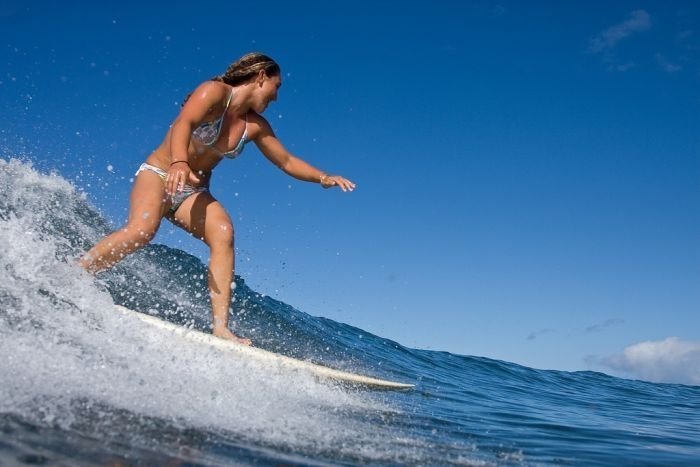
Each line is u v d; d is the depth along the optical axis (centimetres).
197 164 450
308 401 345
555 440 353
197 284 586
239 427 243
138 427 210
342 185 482
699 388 1094
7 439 171
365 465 223
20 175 532
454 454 270
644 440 391
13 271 357
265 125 472
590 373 1094
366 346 793
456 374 783
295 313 795
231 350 389
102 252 415
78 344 301
